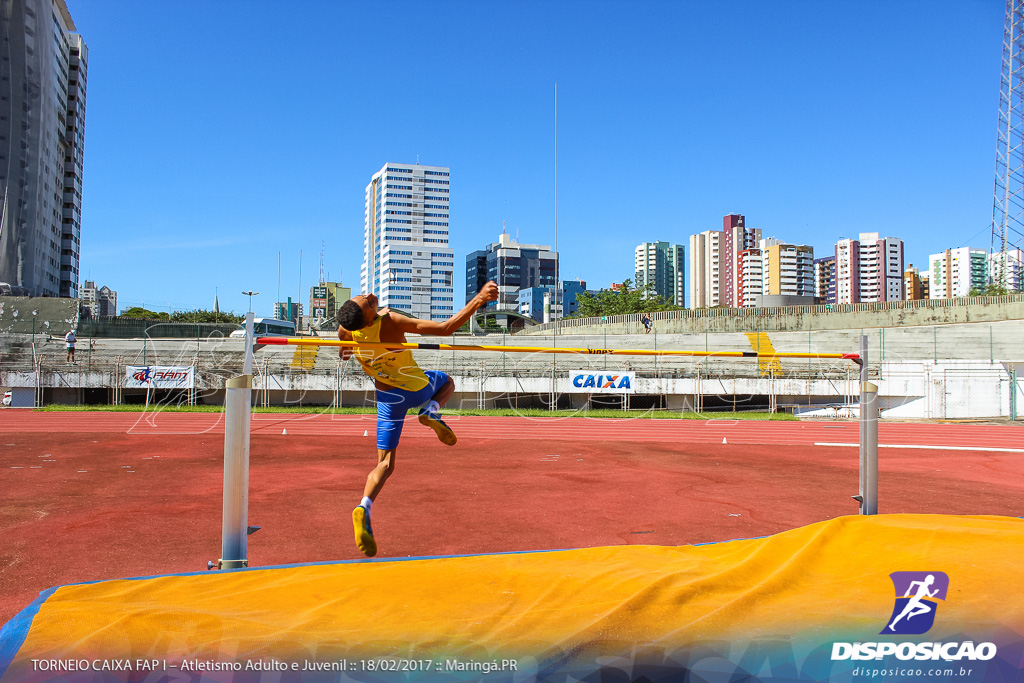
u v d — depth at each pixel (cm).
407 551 536
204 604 342
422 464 1038
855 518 489
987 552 406
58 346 2758
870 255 16600
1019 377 2341
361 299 393
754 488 855
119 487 801
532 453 1206
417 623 316
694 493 811
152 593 360
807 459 1190
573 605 337
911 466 1112
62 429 1580
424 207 17700
